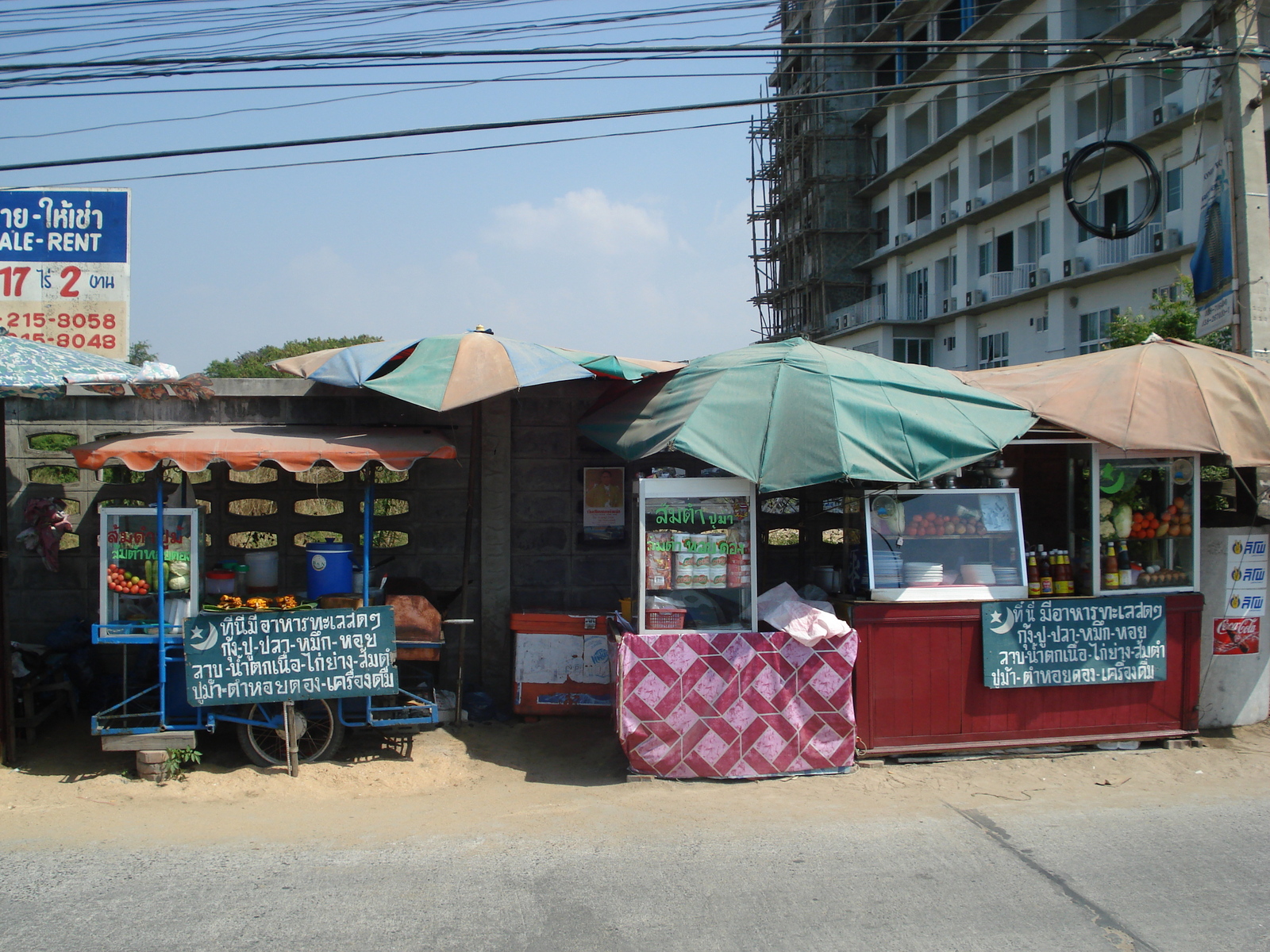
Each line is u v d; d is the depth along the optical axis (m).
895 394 6.50
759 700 6.32
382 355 6.95
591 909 4.34
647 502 6.39
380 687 6.41
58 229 8.83
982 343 36.06
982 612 6.65
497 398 8.16
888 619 6.59
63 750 6.79
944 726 6.66
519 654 7.72
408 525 8.09
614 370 7.21
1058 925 4.20
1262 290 7.91
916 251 40.69
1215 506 8.23
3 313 8.74
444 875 4.73
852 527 7.04
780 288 51.12
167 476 7.70
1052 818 5.58
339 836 5.30
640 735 6.25
